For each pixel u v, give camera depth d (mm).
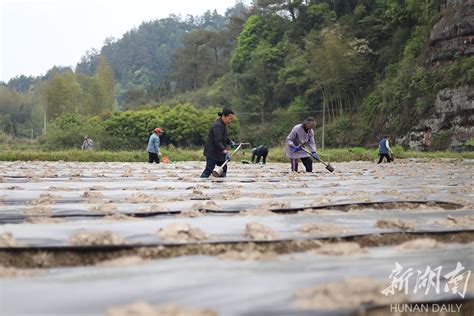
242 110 70312
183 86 97250
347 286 3176
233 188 10398
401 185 11328
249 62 76625
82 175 14672
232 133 60938
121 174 15508
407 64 48250
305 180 12828
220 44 96500
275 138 62812
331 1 70000
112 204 7180
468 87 39375
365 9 63344
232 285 3266
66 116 53406
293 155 14656
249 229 4887
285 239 4684
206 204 6844
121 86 135250
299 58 63406
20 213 6336
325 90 59938
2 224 5520
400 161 28031
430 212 6594
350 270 3738
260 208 6691
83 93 81438
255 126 66562
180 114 56312
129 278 3436
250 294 3088
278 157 30906
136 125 52875
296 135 14594
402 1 57688
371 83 57469
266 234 4824
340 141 54969
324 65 57344
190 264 3869
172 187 10625
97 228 5016
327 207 7023
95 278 3447
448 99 40750
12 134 86875
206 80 92375
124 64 145375
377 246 4840
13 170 18438
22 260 4043
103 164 25031
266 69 70188
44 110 83250
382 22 59406
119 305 2893
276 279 3424
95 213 6227
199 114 58500
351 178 13539
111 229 4973
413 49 50281
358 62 56781
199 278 3432
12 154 30453
